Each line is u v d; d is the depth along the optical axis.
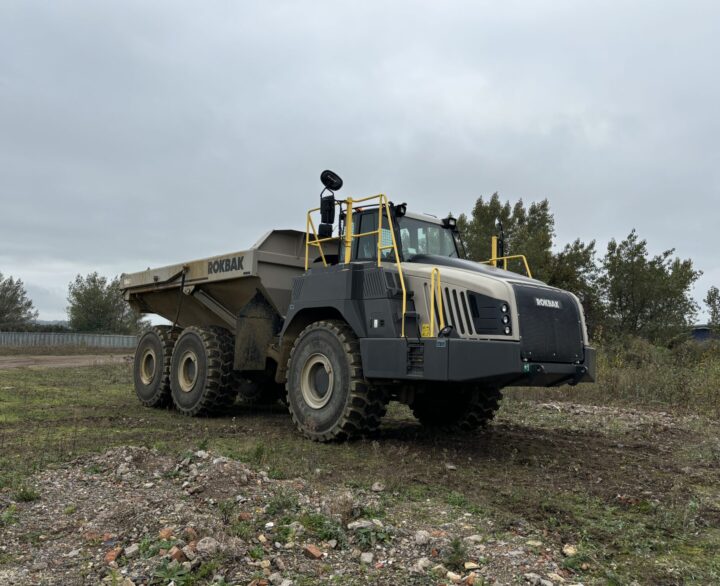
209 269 9.66
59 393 11.77
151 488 4.79
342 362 7.16
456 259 7.29
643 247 22.16
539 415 10.08
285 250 9.20
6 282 56.88
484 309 6.28
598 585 3.37
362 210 7.94
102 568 3.38
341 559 3.59
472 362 6.16
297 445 6.96
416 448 7.00
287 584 3.22
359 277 7.25
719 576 3.55
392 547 3.76
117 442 6.76
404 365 6.60
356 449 6.80
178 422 8.68
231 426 8.37
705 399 11.70
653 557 3.84
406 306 6.88
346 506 4.30
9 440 6.80
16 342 44.31
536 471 6.03
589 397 12.56
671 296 21.52
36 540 3.79
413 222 7.82
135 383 10.88
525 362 6.04
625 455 6.95
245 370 9.20
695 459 6.78
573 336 6.62
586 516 4.62
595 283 22.28
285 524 3.96
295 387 7.70
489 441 7.62
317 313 7.98
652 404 11.84
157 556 3.44
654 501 5.00
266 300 9.20
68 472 5.29
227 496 4.51
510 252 21.05
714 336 20.39
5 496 4.58
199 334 9.52
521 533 4.13
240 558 3.48
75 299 54.66
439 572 3.41
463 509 4.65
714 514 4.73
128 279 12.11
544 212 22.92
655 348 17.41
